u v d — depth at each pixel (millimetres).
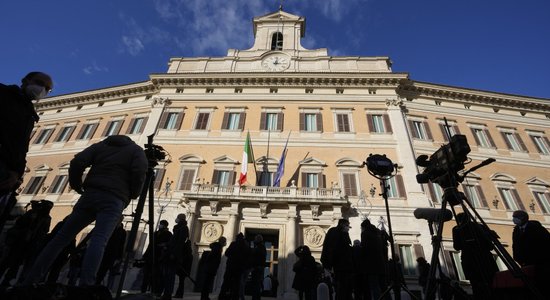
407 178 18969
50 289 2467
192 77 24375
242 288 7969
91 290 2799
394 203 18000
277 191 17984
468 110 23906
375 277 5965
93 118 25172
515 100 24281
